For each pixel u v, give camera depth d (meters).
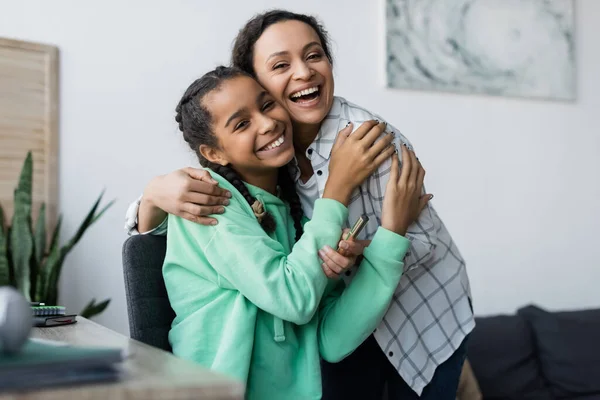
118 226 2.71
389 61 3.16
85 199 2.66
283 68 1.37
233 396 0.60
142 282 1.34
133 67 2.75
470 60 3.34
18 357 0.60
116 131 2.72
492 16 3.41
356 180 1.28
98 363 0.59
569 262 3.58
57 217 2.61
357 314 1.28
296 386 1.26
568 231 3.59
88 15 2.70
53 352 0.63
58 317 1.12
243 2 2.93
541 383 3.04
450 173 3.31
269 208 1.36
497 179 3.42
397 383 1.47
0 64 2.54
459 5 3.33
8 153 2.55
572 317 3.17
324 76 1.38
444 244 1.54
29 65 2.59
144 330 1.32
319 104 1.38
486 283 3.37
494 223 3.40
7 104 2.56
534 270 3.49
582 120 3.66
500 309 3.40
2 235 2.37
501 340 3.04
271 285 1.16
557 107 3.60
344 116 1.44
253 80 1.32
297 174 1.47
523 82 3.47
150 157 2.77
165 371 0.65
